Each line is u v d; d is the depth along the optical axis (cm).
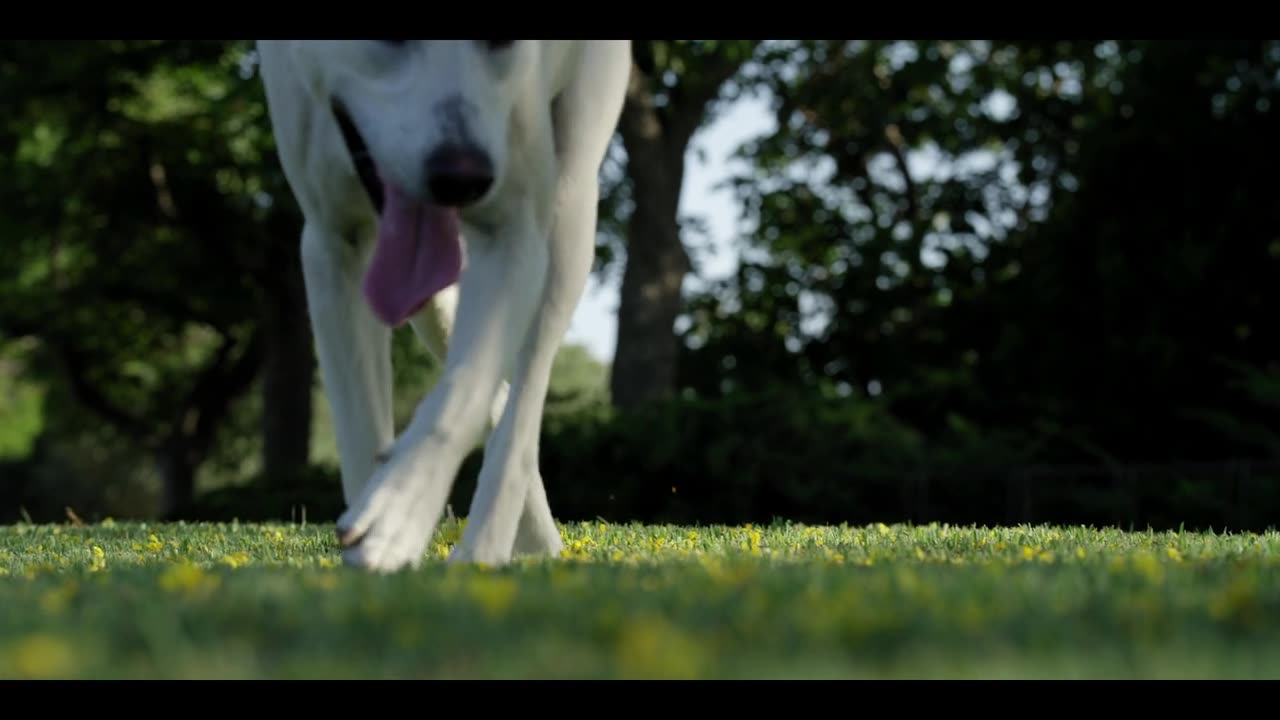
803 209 2058
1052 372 1359
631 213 1568
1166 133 1364
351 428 410
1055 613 238
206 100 1930
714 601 250
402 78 346
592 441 1187
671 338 1566
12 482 4069
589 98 412
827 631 209
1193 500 1113
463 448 360
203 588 286
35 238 2130
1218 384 1289
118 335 2542
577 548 515
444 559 438
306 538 632
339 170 385
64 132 1923
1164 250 1329
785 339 1867
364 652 201
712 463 1138
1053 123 1925
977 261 1766
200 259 2089
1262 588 290
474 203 348
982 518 1184
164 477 2714
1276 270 1298
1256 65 1376
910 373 1672
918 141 2008
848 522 1157
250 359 2584
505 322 372
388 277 359
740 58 1490
